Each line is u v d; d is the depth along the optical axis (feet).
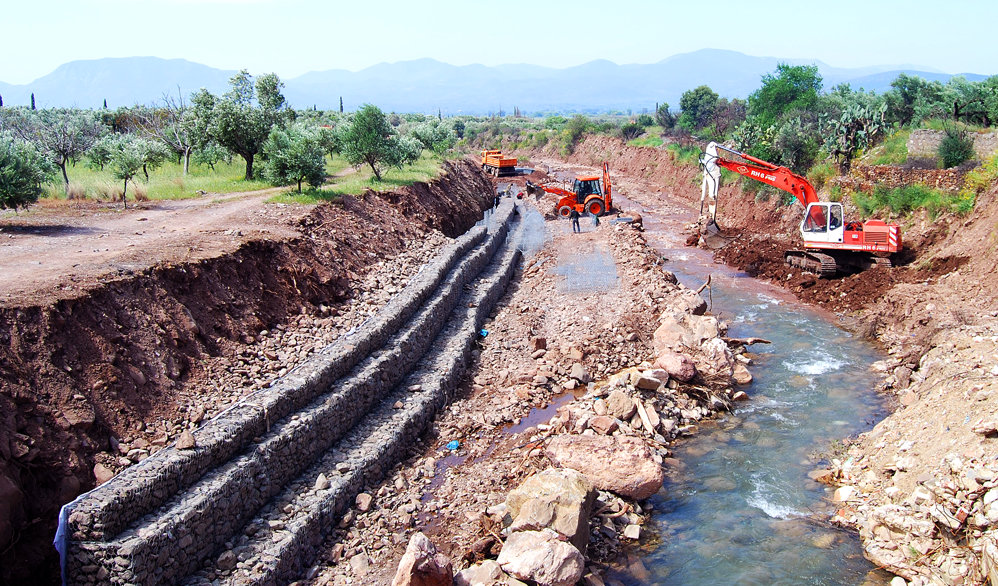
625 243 110.52
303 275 66.69
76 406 38.83
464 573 36.37
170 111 148.46
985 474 37.86
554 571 35.68
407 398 57.77
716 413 59.88
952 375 51.44
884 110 129.08
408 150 128.16
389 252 87.20
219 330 53.67
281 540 38.34
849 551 40.63
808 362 69.87
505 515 42.14
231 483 38.78
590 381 66.59
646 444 51.90
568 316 81.56
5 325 39.42
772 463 51.26
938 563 37.19
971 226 83.35
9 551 32.19
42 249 58.08
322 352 55.26
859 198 109.60
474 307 81.25
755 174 104.53
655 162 230.27
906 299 74.33
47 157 90.38
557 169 275.39
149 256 55.52
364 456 48.01
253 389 48.14
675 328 72.28
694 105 279.08
